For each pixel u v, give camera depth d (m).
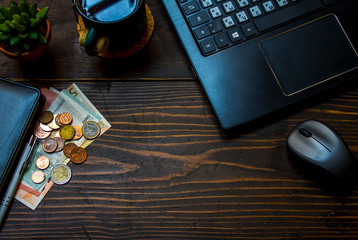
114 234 0.62
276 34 0.63
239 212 0.62
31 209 0.61
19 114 0.60
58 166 0.62
